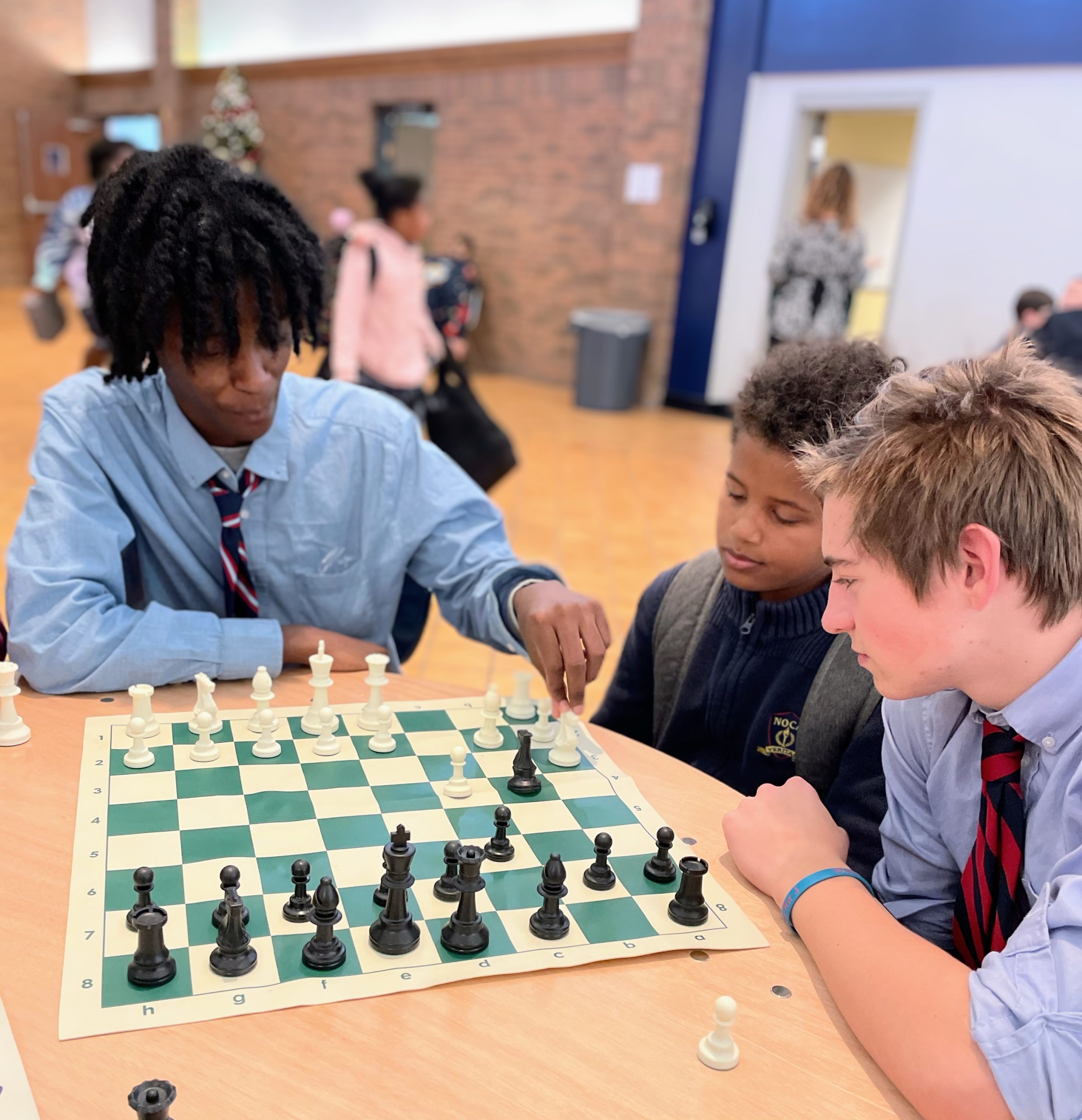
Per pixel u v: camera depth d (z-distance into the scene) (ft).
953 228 20.80
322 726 4.26
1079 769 2.99
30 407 20.30
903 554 2.88
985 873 3.28
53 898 3.17
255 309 4.50
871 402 3.27
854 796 4.31
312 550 5.35
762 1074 2.72
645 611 5.59
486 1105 2.53
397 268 12.60
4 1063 2.53
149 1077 2.53
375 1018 2.79
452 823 3.77
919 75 20.77
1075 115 19.03
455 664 10.71
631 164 24.99
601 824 3.87
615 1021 2.85
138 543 5.20
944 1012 2.70
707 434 23.62
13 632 4.56
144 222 4.41
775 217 23.61
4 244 41.34
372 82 31.09
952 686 3.14
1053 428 2.85
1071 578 2.84
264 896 3.25
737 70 23.22
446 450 12.31
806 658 4.80
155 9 36.68
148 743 4.15
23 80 40.34
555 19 26.84
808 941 3.20
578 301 27.99
